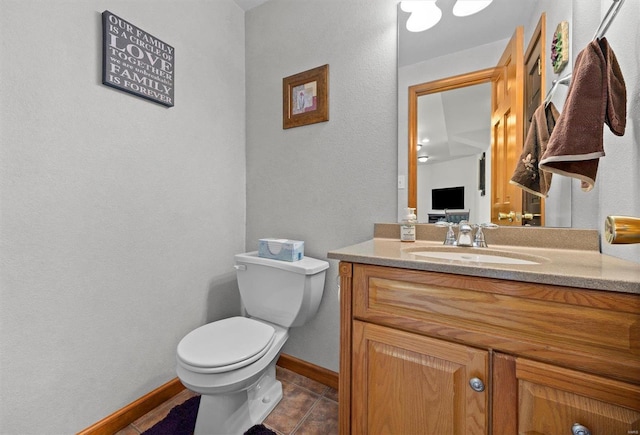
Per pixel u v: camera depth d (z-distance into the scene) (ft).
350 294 2.84
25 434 3.13
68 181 3.45
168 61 4.48
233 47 5.70
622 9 2.54
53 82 3.30
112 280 3.89
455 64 3.96
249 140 5.91
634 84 2.37
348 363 2.83
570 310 1.90
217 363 3.23
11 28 2.99
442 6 4.00
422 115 4.16
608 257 2.74
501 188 3.70
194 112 4.97
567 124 2.27
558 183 3.36
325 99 4.83
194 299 5.02
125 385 4.04
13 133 3.02
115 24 3.79
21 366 3.10
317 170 5.01
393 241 4.08
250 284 4.75
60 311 3.40
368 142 4.52
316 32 4.99
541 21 3.43
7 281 3.00
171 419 4.10
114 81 3.78
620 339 1.76
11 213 3.02
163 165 4.51
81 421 3.58
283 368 5.40
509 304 2.09
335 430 3.95
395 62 4.31
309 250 5.11
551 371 1.93
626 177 2.47
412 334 2.49
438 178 4.09
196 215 5.04
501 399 2.11
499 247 3.46
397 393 2.55
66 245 3.44
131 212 4.10
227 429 3.68
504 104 3.67
